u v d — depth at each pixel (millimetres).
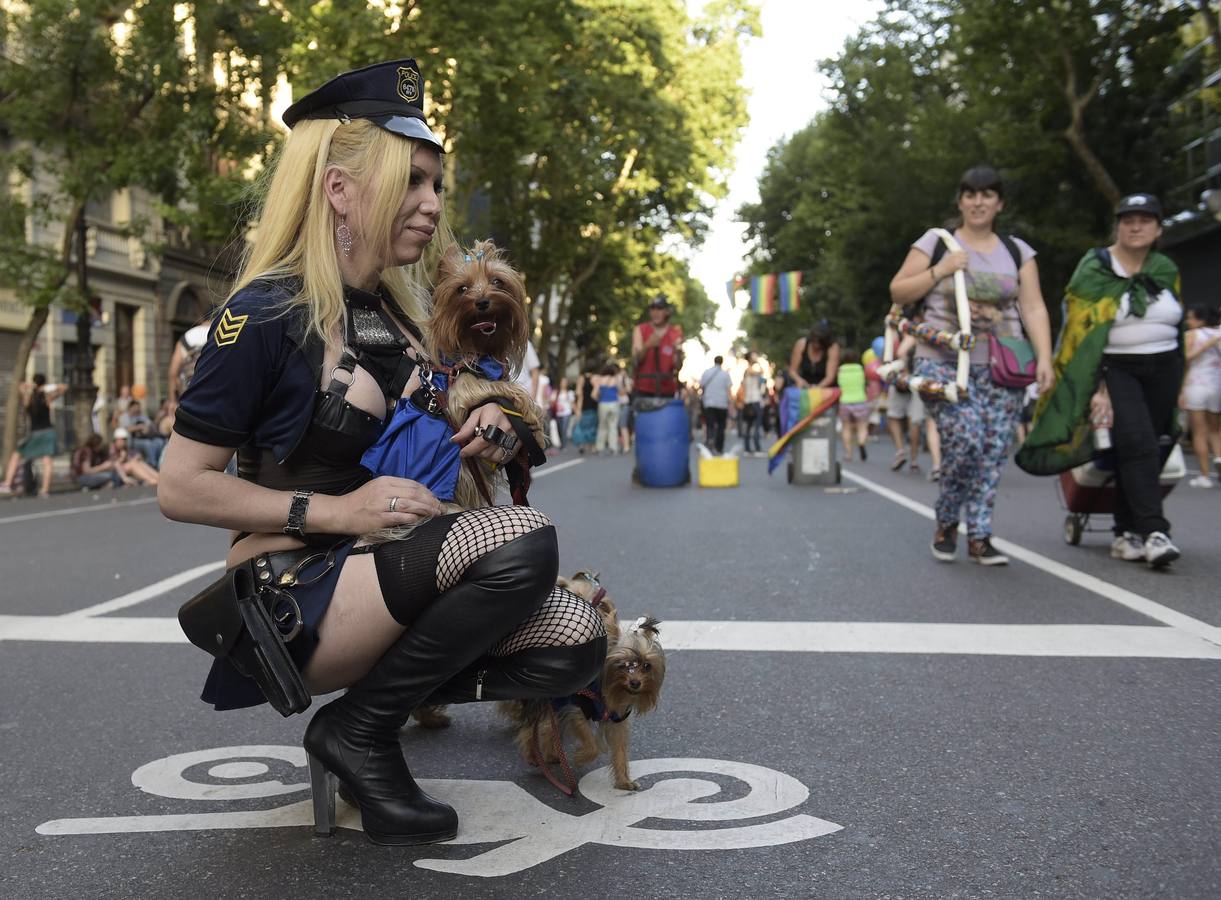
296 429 2535
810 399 13469
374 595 2539
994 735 3496
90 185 19078
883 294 36188
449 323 2717
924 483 13641
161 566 7707
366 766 2648
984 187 6465
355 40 20469
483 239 2893
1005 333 6598
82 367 20922
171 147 19281
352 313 2639
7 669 4656
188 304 34812
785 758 3328
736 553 7598
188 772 3311
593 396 26359
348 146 2584
